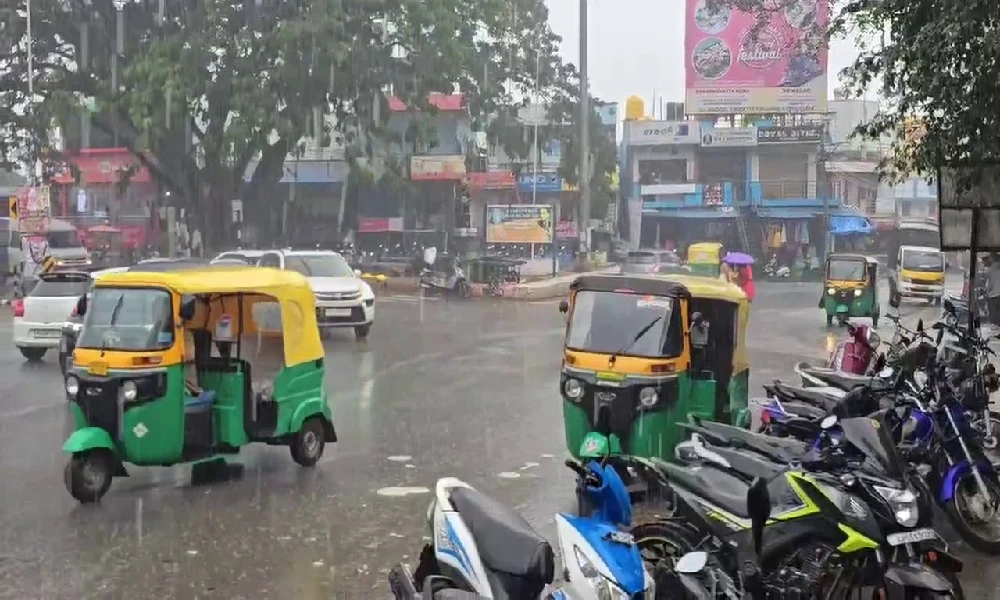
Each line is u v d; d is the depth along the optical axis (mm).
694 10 44625
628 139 49875
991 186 9648
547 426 12516
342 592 6707
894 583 5566
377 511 8711
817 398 8562
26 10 33656
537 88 41875
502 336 22703
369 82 33938
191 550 7609
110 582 6879
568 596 4910
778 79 44188
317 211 45031
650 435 8719
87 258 36531
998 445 9672
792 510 5910
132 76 32125
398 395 14844
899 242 49812
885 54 8656
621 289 9203
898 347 9766
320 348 10539
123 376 8891
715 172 49094
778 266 47594
